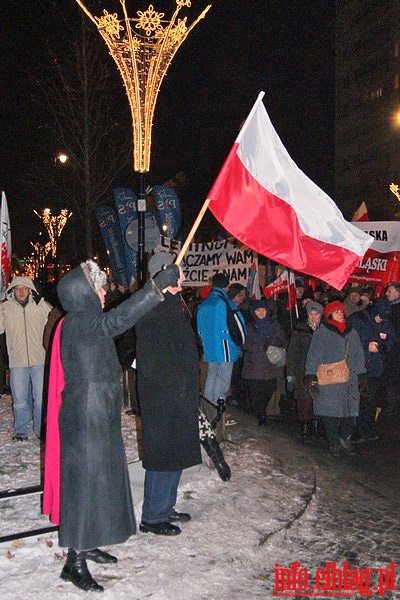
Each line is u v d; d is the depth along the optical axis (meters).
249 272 14.12
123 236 12.28
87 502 4.33
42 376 8.48
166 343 5.30
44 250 37.41
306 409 9.50
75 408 4.37
